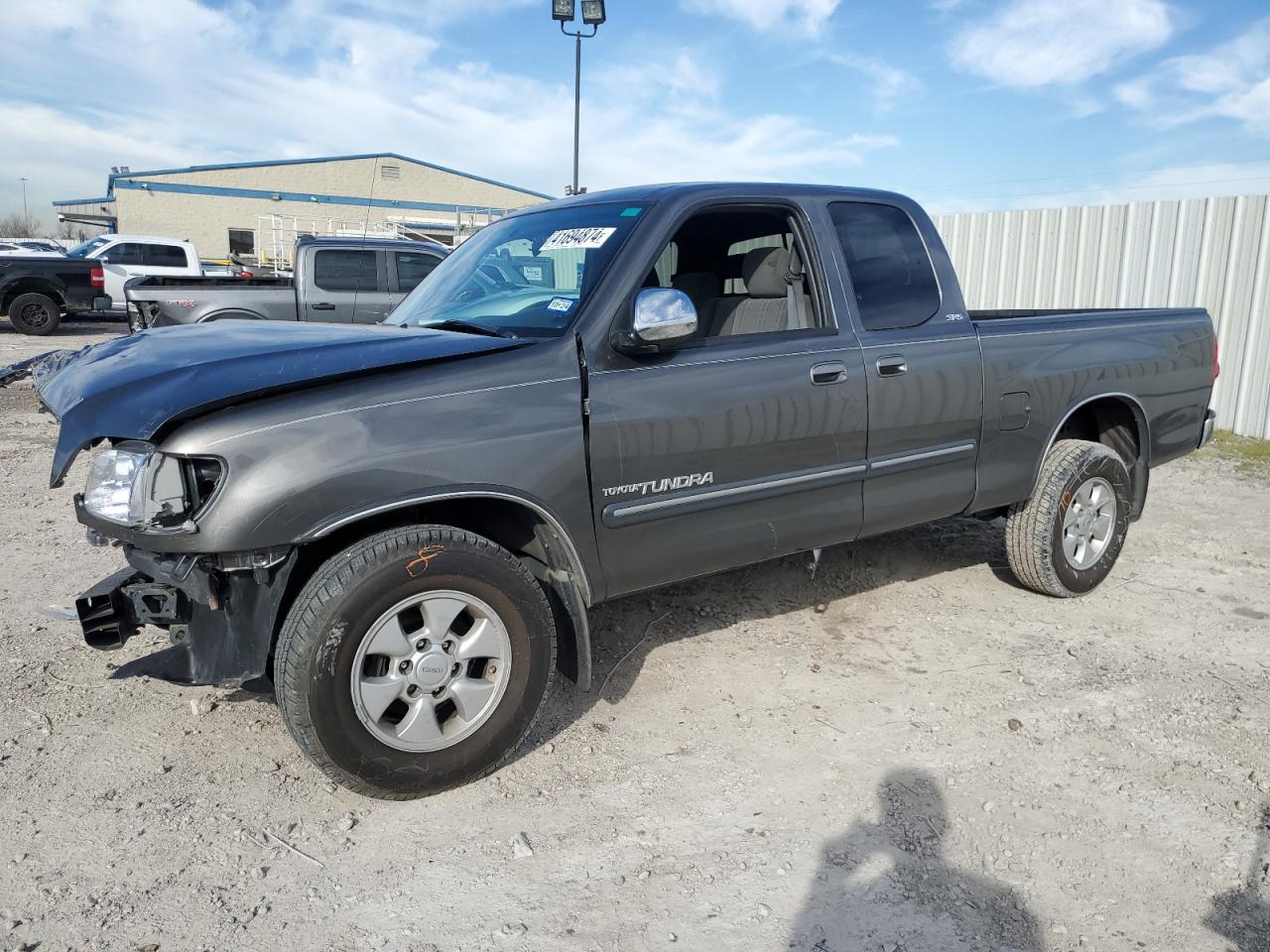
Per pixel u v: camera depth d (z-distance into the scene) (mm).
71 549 5523
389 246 11352
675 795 3082
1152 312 5109
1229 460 8500
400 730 2910
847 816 2965
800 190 3891
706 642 4285
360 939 2438
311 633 2701
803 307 3941
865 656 4156
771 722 3562
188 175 36938
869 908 2551
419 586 2844
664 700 3727
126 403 2701
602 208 3701
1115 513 4879
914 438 4043
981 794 3082
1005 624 4543
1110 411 5066
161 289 10758
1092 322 4777
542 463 3039
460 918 2516
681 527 3443
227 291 10867
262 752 3320
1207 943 2426
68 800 3006
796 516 3754
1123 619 4629
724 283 4430
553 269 3562
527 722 3135
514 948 2406
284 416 2699
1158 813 2982
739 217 4098
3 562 5266
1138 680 3930
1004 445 4398
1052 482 4617
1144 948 2408
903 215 4199
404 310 4082
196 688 3764
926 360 4027
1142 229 10234
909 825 2918
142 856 2744
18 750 3297
